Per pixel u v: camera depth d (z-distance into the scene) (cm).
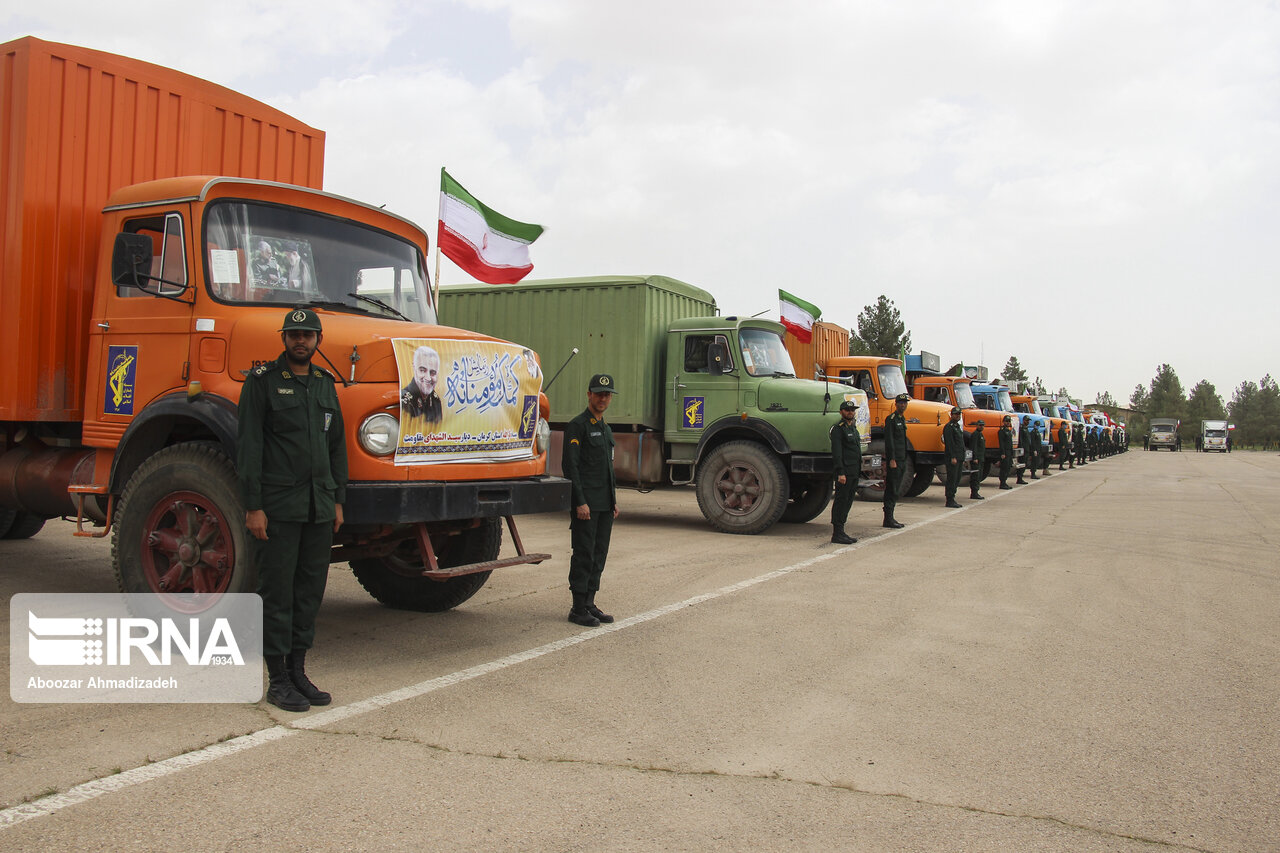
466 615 678
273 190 595
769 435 1192
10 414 620
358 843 308
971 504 1725
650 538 1146
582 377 1316
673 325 1280
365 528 559
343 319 562
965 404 2159
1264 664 574
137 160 683
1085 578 884
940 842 323
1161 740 433
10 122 628
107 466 605
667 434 1275
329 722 430
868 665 554
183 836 309
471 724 433
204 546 536
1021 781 380
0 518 888
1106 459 4594
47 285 632
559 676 517
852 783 373
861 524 1350
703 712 459
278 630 446
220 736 407
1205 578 893
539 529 1227
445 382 543
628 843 314
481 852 305
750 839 321
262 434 449
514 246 1337
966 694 500
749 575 867
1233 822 345
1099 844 325
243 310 557
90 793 342
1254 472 3212
